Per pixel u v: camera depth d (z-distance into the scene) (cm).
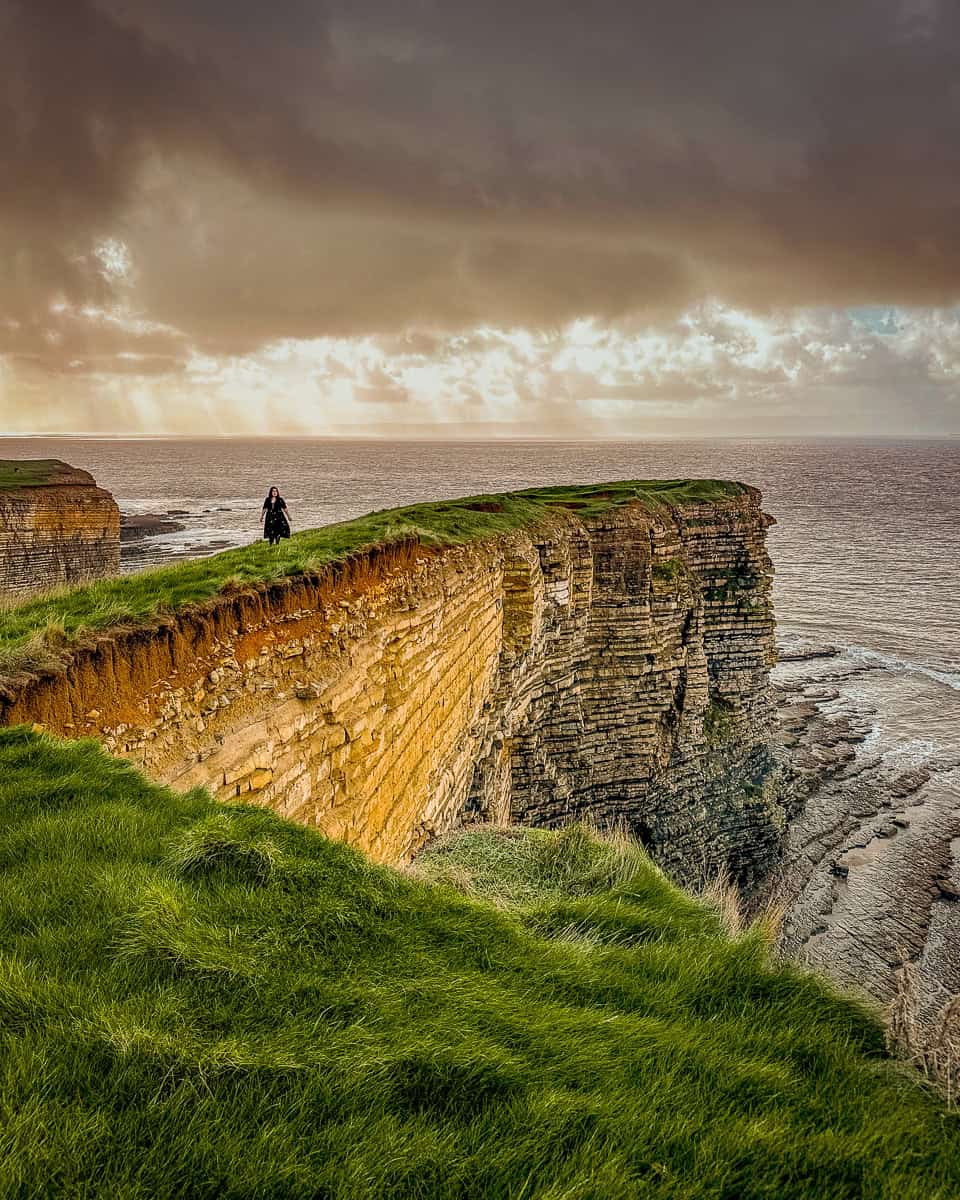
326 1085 432
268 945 590
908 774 5231
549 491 5281
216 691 1231
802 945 3653
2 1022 436
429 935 686
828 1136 467
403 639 1988
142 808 795
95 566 6003
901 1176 444
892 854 4347
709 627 4766
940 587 11331
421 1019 528
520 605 3319
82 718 993
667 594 4300
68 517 5803
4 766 812
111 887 607
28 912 565
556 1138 425
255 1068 434
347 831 1538
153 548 10331
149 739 1066
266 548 1997
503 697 3234
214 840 719
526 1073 480
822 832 4594
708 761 4528
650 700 4206
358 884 732
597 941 820
